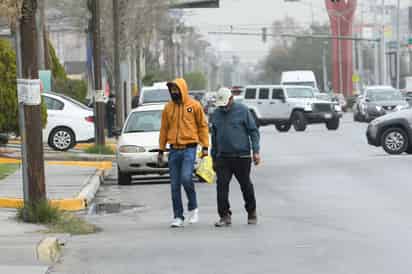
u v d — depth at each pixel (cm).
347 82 19538
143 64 13438
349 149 6481
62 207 3503
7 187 3988
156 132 4553
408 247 2431
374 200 3488
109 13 9838
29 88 2977
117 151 4472
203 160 2988
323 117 9544
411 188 3847
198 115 2978
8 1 2878
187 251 2473
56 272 2231
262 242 2591
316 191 3869
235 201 3619
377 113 10694
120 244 2628
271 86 9819
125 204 3697
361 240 2572
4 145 6094
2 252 2425
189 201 3017
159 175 5016
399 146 5678
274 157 5903
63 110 6253
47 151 6238
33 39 2980
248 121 2930
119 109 7331
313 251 2419
